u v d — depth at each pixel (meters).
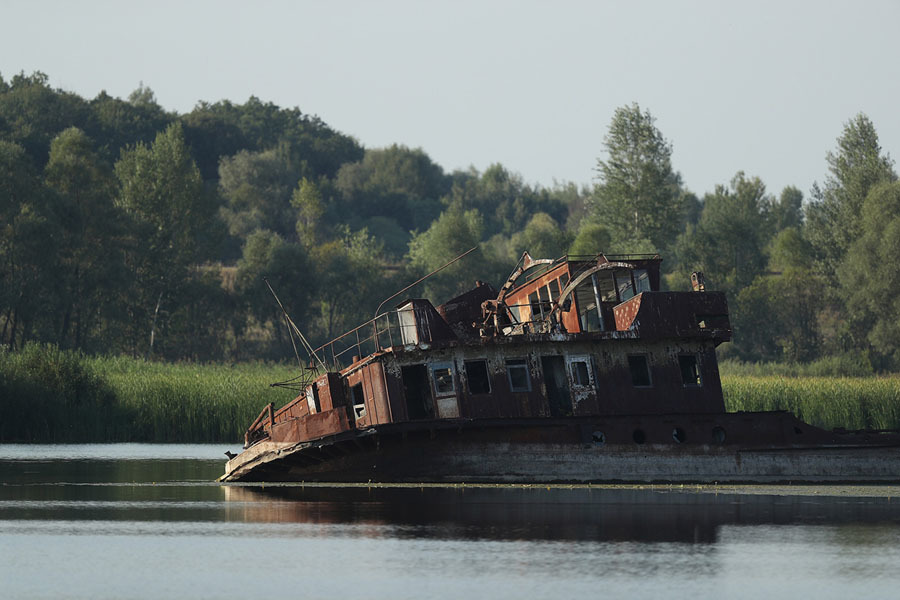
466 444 167.00
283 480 176.75
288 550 120.44
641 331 170.25
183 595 101.75
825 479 172.38
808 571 110.88
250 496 160.75
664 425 169.50
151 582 106.31
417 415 167.50
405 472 168.88
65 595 101.62
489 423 163.88
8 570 111.00
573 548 121.12
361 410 170.38
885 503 152.88
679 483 168.62
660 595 101.88
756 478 170.25
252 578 107.75
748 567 112.44
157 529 132.88
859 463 173.38
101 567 112.44
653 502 152.00
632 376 171.75
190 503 153.88
